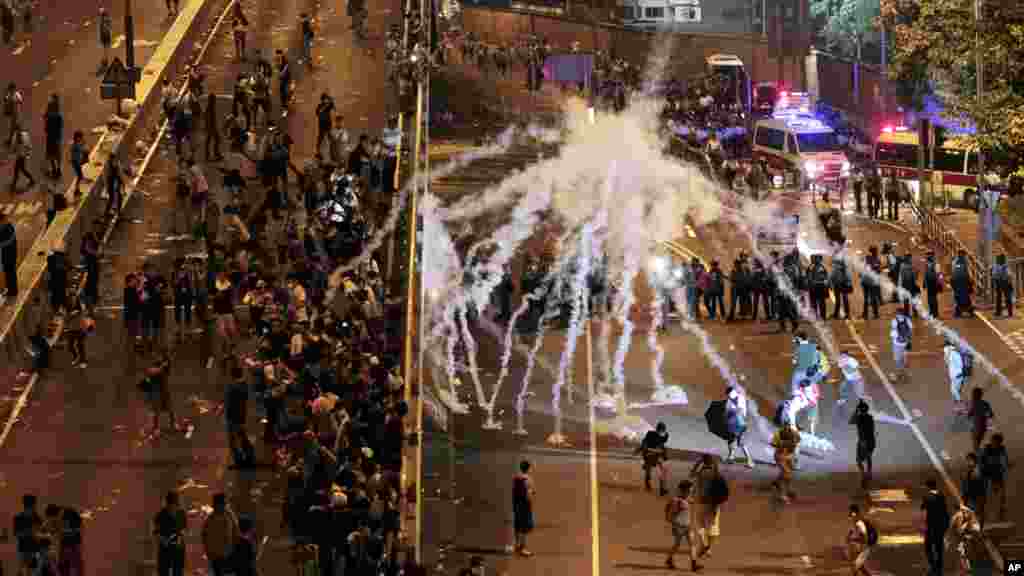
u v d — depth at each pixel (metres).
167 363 54.97
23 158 72.56
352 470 47.56
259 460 53.66
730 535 55.16
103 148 77.12
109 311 64.00
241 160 79.50
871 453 58.06
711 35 136.00
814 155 98.38
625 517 56.69
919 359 70.25
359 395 52.84
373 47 100.38
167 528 44.25
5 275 61.22
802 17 136.75
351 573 45.34
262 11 107.44
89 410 56.47
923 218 88.94
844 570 52.66
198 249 69.62
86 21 100.88
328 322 57.53
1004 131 77.88
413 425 56.56
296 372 54.69
